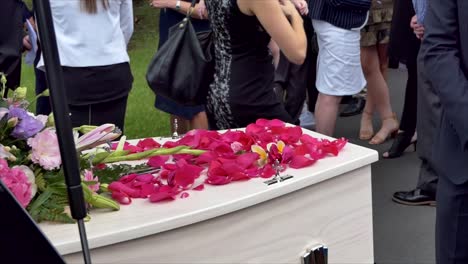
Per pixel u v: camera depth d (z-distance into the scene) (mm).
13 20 2846
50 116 1487
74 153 1056
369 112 5301
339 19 4109
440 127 2150
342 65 4207
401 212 3889
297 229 1679
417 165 4621
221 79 2678
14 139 1439
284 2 2674
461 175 2064
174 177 1591
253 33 2627
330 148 1812
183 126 4363
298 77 4188
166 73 2697
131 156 1719
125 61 3258
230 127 2715
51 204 1391
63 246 1288
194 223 1447
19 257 924
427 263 3295
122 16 3447
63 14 3023
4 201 902
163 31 4125
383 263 3293
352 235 1823
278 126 2047
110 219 1409
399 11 4258
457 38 2006
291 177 1646
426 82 3584
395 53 4398
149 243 1396
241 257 1564
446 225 2143
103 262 1351
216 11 2641
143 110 6949
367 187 1844
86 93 3117
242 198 1512
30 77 7820
